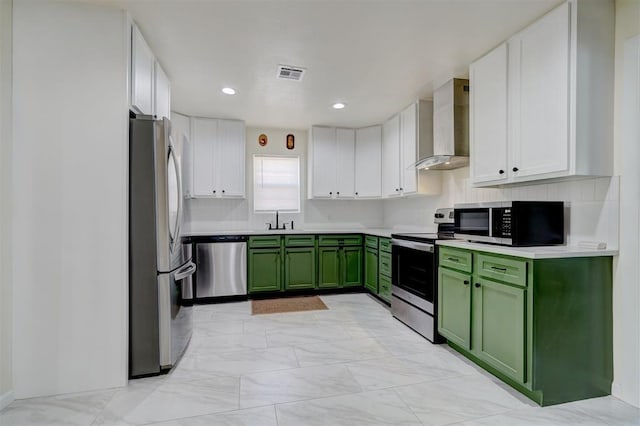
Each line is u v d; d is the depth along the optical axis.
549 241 2.14
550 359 1.84
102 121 1.99
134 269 2.12
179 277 2.30
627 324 1.87
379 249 3.94
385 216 5.13
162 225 2.16
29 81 1.90
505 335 1.98
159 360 2.17
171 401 1.88
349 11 2.00
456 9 1.98
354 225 5.06
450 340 2.52
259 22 2.12
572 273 1.87
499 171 2.34
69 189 1.96
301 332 2.97
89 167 1.98
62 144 1.94
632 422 1.69
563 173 1.88
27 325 1.91
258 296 4.23
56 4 1.92
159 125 2.16
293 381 2.10
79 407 1.82
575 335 1.88
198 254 3.88
